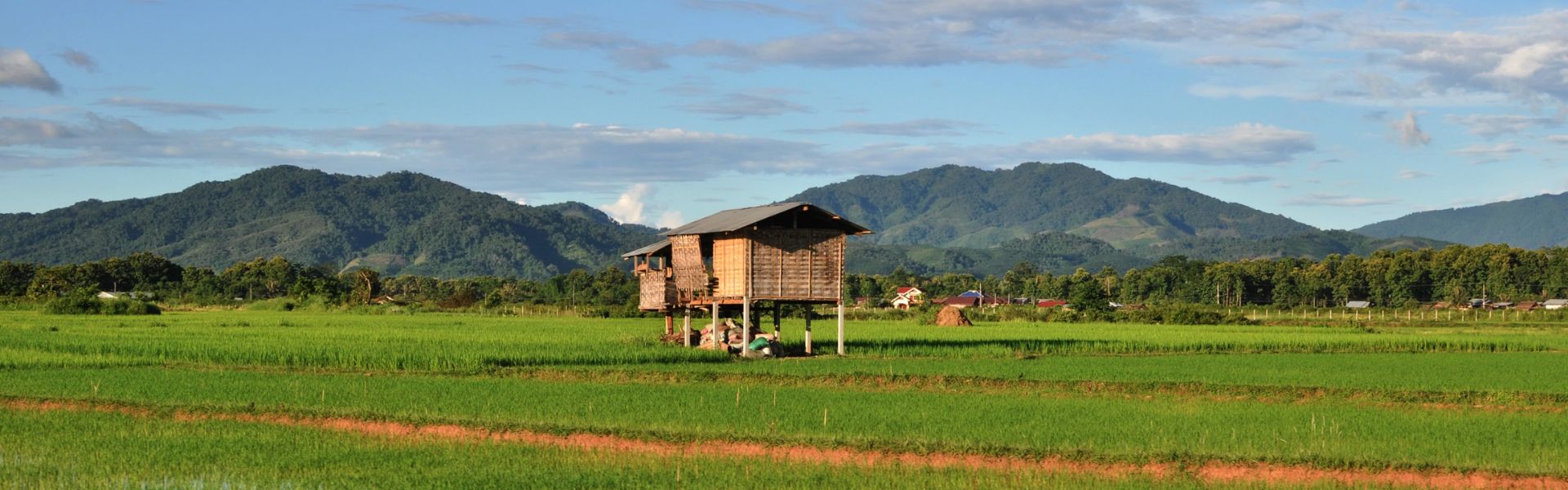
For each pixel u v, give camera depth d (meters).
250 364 42.59
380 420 28.02
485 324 80.06
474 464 22.62
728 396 32.06
